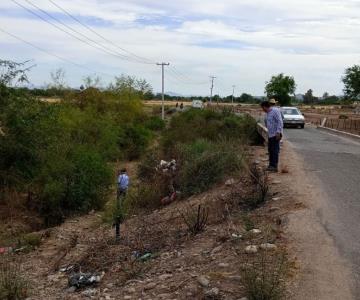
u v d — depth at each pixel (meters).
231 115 31.34
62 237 13.11
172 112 68.88
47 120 19.84
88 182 17.23
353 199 10.06
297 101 131.38
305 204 9.59
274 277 6.07
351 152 17.91
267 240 7.67
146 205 14.27
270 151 12.99
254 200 10.36
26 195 17.89
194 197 13.15
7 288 7.68
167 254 8.31
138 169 21.59
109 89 42.47
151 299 6.33
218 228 8.96
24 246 12.31
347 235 7.79
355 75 47.88
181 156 17.81
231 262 7.00
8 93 18.58
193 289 6.30
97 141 27.97
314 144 20.62
